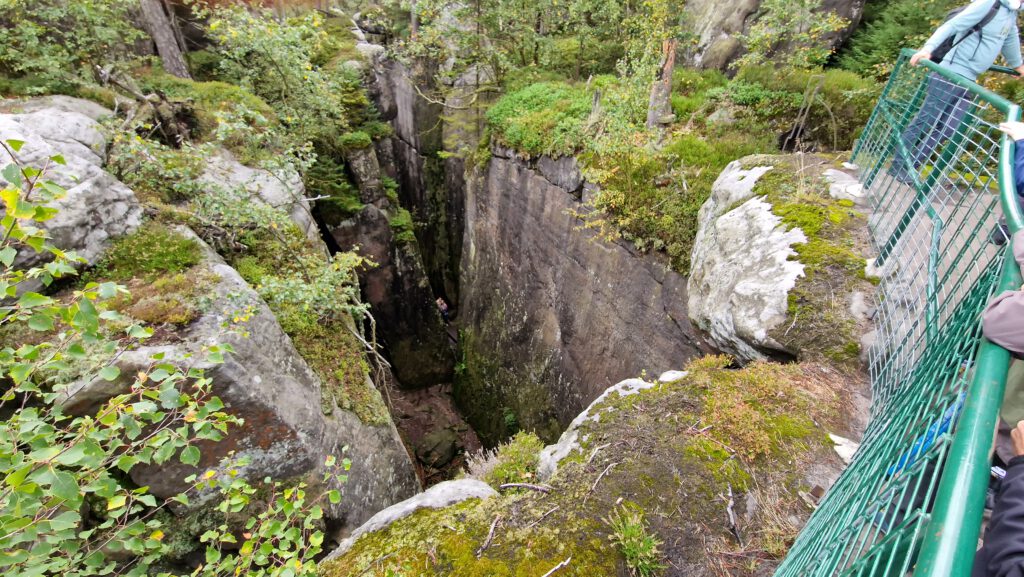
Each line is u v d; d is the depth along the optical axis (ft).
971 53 13.30
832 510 6.57
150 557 8.21
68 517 6.34
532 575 7.80
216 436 7.98
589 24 44.80
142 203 19.20
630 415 10.75
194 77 40.34
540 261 35.32
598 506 8.75
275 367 16.08
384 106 52.85
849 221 14.82
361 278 46.83
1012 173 7.55
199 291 15.92
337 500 9.87
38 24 25.72
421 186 58.34
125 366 12.63
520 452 12.38
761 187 17.46
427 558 8.34
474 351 48.01
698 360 13.42
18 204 5.78
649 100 26.61
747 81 30.81
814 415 10.53
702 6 37.55
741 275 14.85
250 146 27.40
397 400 49.16
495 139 40.50
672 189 23.79
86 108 23.80
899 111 16.22
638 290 25.05
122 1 26.66
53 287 15.23
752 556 8.05
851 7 30.22
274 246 22.91
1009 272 5.49
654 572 7.82
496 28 44.42
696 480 9.05
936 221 10.80
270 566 8.73
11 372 6.35
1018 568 3.43
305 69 31.19
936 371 6.46
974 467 3.54
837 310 12.52
